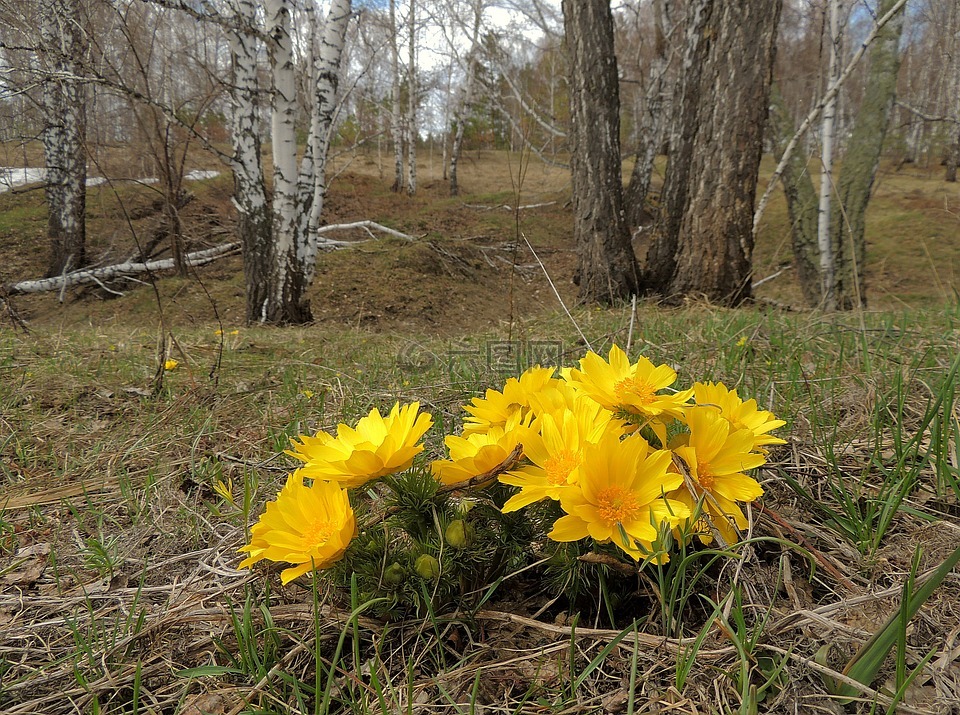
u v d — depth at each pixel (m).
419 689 1.12
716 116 6.44
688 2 7.38
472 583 1.30
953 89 14.84
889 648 0.94
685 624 1.22
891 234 14.11
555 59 20.55
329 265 10.72
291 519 1.12
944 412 1.56
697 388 1.33
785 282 11.16
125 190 11.18
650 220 15.16
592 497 1.08
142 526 1.95
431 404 2.81
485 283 11.30
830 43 6.66
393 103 20.50
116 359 4.20
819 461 1.83
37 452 2.61
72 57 5.14
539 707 1.06
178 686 1.20
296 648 1.17
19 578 1.68
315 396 3.25
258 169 7.25
